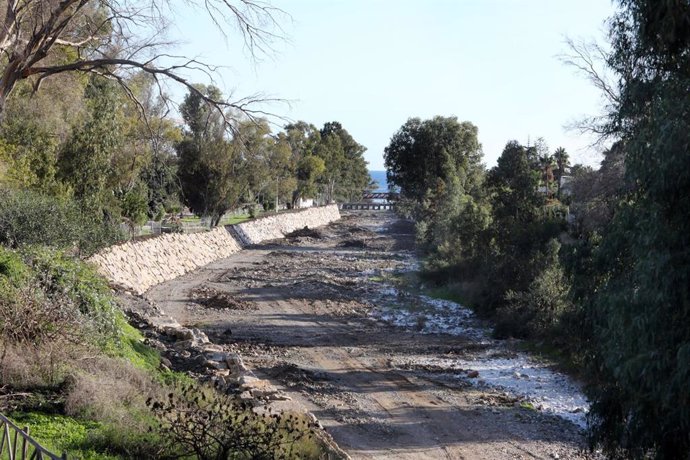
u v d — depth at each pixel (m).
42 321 13.87
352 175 160.00
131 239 44.19
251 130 21.94
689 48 11.87
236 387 17.97
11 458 7.95
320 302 40.50
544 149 39.84
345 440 17.44
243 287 45.06
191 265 52.53
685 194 10.78
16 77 19.94
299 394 21.45
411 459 16.41
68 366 13.33
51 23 19.84
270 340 30.27
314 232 86.94
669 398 10.22
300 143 98.81
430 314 37.81
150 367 17.28
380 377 24.59
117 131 35.06
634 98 12.68
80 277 17.66
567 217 36.50
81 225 30.55
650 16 11.92
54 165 32.88
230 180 59.19
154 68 20.67
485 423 19.62
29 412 11.38
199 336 24.41
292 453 11.98
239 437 10.77
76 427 11.16
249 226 74.94
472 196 59.72
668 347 10.42
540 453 17.27
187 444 10.75
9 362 12.45
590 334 15.31
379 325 35.06
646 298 10.70
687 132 10.35
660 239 10.79
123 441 10.72
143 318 24.52
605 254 13.03
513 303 33.34
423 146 94.19
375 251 71.75
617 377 11.62
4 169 28.00
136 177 37.94
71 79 30.62
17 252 17.31
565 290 27.97
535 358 27.69
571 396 22.55
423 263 56.22
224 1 20.08
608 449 13.66
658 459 11.76
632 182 12.38
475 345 30.27
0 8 21.23
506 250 37.00
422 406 21.11
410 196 98.88
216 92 21.31
